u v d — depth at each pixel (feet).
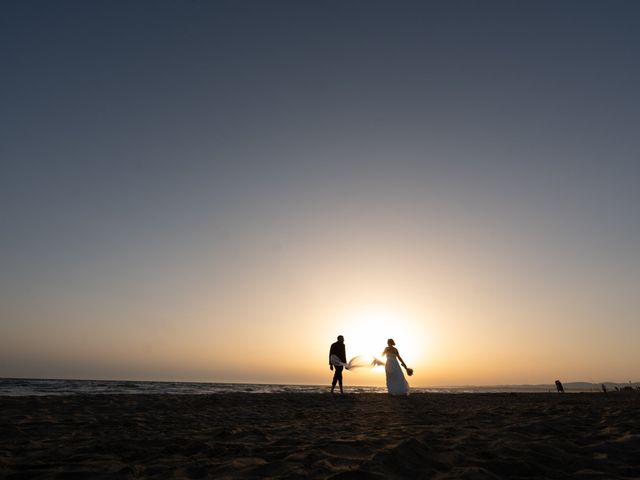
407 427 13.62
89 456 9.14
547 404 26.25
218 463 8.25
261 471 7.45
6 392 43.68
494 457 8.27
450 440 10.02
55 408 20.44
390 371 37.17
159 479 7.13
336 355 37.88
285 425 15.05
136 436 12.30
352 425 14.78
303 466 7.73
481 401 31.48
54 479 7.18
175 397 31.53
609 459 8.21
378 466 7.45
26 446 10.38
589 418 14.87
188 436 12.13
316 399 32.78
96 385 70.74
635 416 14.99
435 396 40.22
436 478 6.79
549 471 7.41
